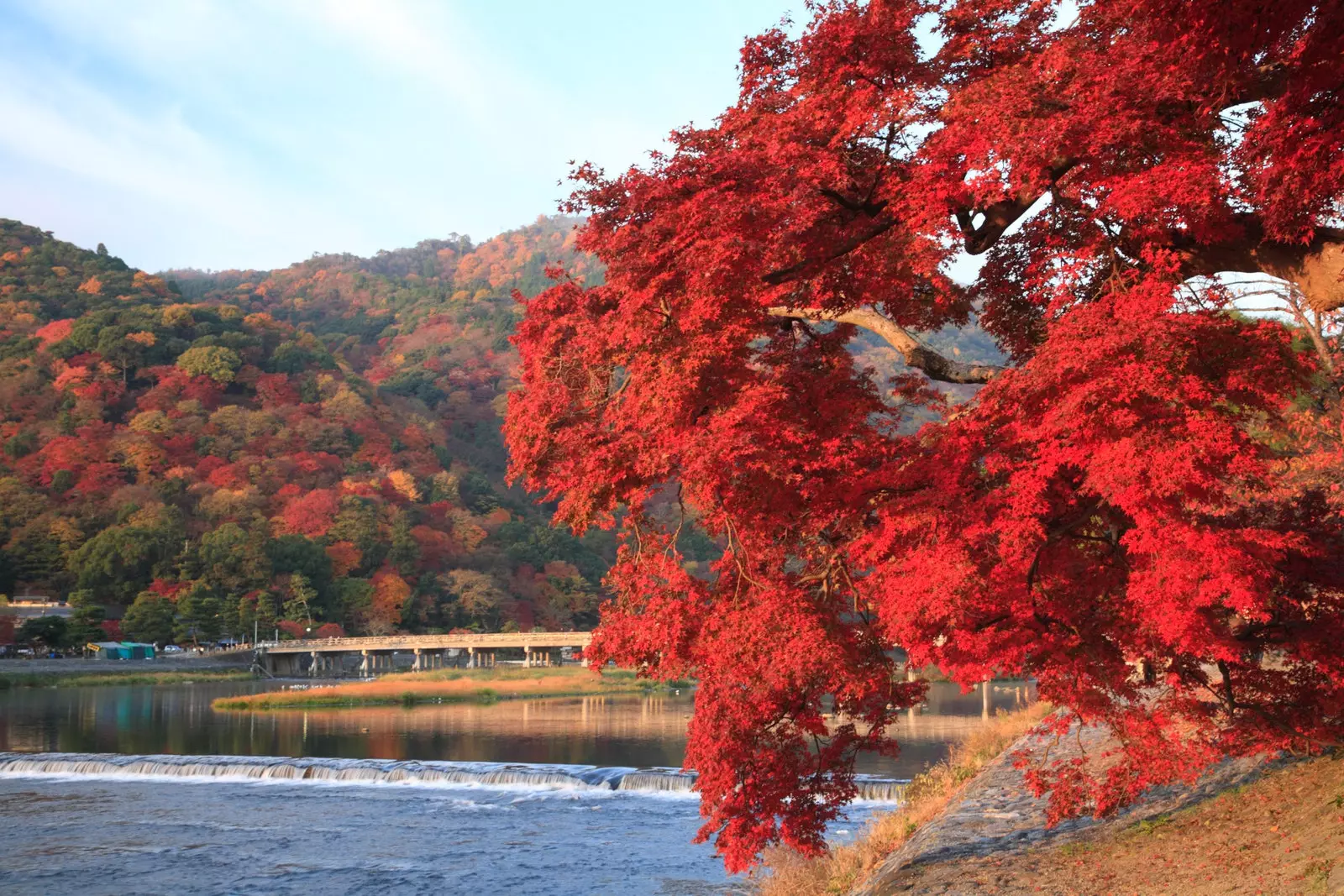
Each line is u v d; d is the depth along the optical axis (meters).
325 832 29.28
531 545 190.75
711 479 9.49
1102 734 20.47
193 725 63.06
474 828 29.66
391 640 128.38
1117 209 9.02
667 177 10.80
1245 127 9.09
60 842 28.30
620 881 24.14
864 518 10.58
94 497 160.75
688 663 11.55
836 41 11.61
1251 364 8.41
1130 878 11.11
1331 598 10.99
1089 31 10.43
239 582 148.00
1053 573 10.08
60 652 124.88
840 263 11.58
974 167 9.73
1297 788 12.18
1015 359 12.35
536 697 85.69
